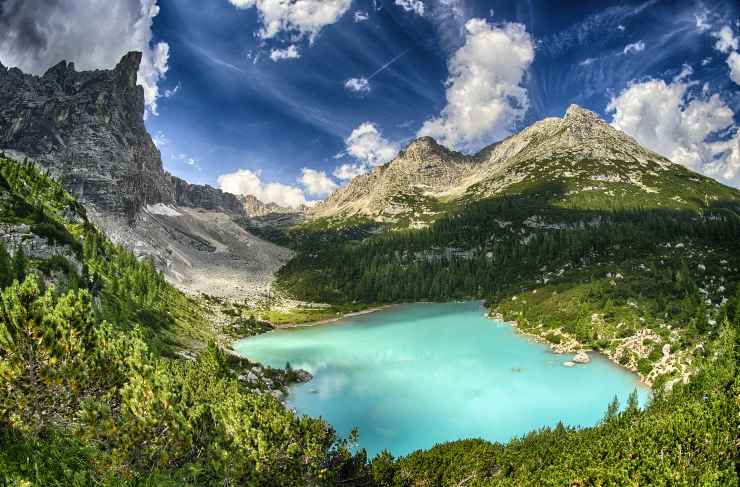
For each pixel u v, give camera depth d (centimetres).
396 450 6162
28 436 2416
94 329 2880
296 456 3114
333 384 8925
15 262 7888
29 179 14412
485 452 4338
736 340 6462
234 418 3175
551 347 10712
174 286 19738
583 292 12781
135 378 2797
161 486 2488
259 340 13825
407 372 9475
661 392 5709
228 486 2855
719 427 3366
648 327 9562
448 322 14962
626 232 18588
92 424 2552
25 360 2488
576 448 4078
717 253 12925
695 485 2753
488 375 8919
